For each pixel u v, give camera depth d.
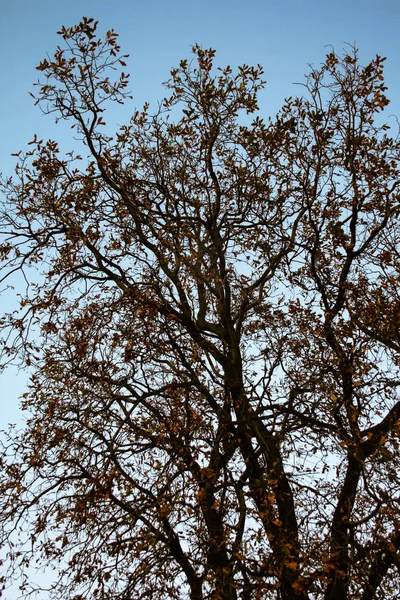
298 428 11.99
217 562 10.11
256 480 9.84
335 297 12.78
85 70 12.95
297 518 10.74
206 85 14.21
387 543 9.52
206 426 11.31
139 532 10.41
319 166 12.45
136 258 13.19
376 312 11.55
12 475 11.62
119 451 11.12
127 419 11.26
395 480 10.36
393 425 10.20
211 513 10.40
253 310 13.98
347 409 10.88
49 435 11.81
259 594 9.24
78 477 11.54
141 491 10.82
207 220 14.29
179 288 13.29
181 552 10.80
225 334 13.52
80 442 11.52
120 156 14.30
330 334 11.91
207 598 9.52
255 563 9.50
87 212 13.16
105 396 12.09
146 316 12.12
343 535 9.80
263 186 13.72
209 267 13.48
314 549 9.49
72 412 11.95
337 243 12.66
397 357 11.61
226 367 12.77
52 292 13.03
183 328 13.00
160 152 14.67
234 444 11.60
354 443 10.11
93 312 12.88
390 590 9.87
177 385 11.74
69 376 12.45
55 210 13.18
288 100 12.84
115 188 13.38
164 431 11.09
